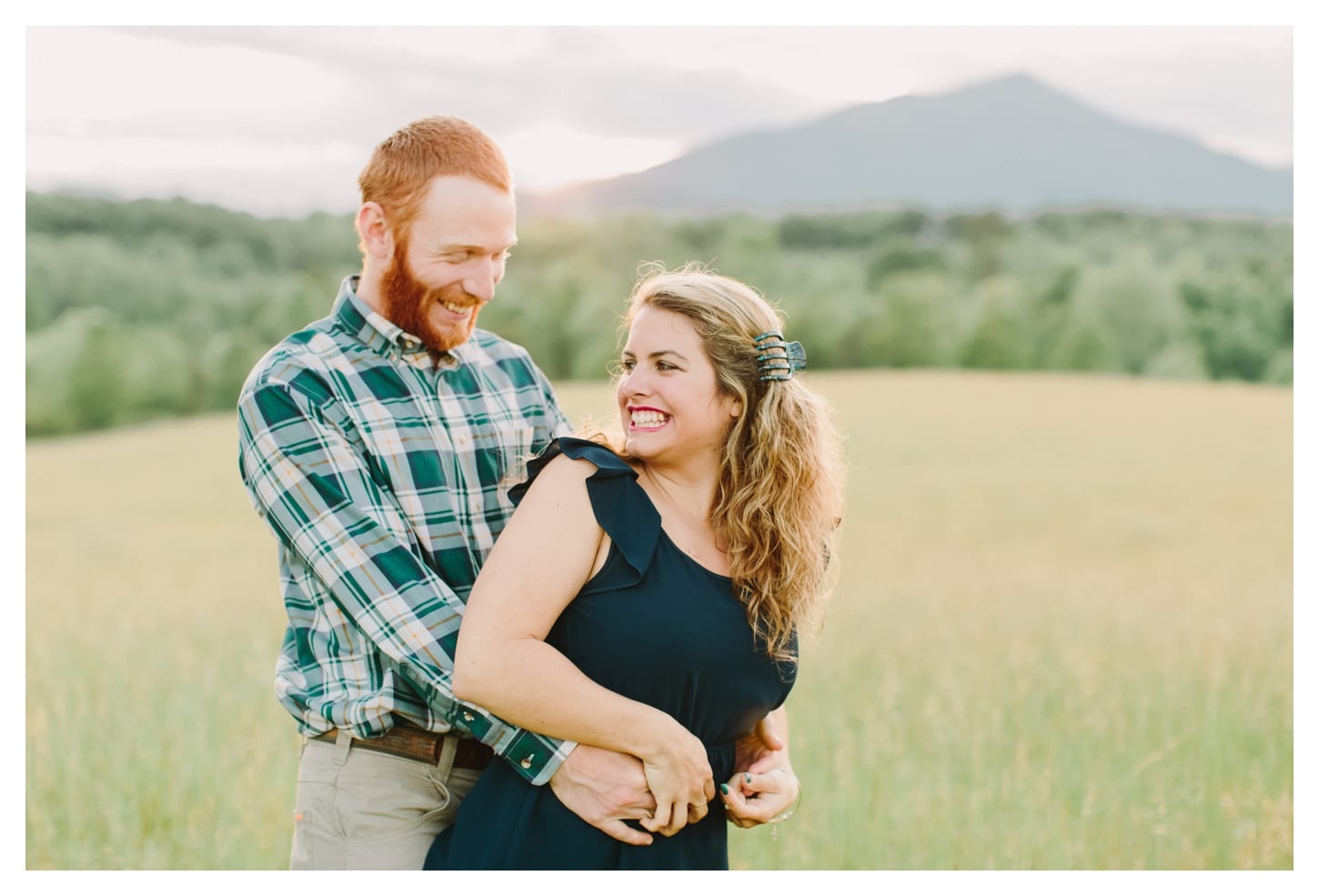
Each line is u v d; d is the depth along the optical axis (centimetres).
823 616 239
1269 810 406
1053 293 4303
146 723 515
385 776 230
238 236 3753
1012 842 382
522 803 216
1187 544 1311
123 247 3650
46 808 411
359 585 220
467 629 205
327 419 230
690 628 211
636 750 205
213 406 3512
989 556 1203
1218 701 528
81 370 3391
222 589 1055
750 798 228
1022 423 2470
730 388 220
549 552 206
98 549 1408
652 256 4422
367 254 243
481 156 236
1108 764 449
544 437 272
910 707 533
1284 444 2245
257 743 475
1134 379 3428
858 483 1798
